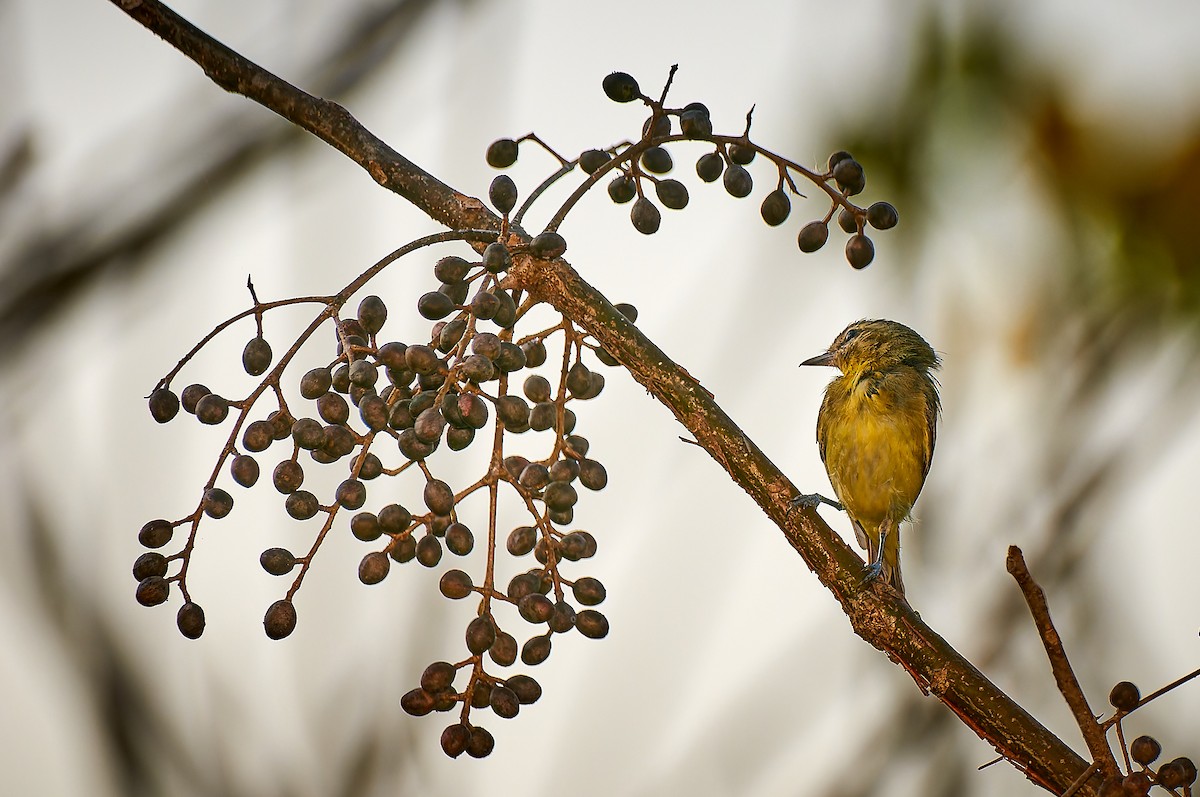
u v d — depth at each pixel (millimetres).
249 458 2832
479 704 2844
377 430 2822
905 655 3115
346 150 3148
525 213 3062
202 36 3021
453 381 2832
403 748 3420
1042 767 3029
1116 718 2723
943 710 3691
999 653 3980
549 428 3232
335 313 2898
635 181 3141
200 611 2766
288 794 3309
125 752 3256
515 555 3053
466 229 3137
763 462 3168
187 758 3305
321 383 2836
